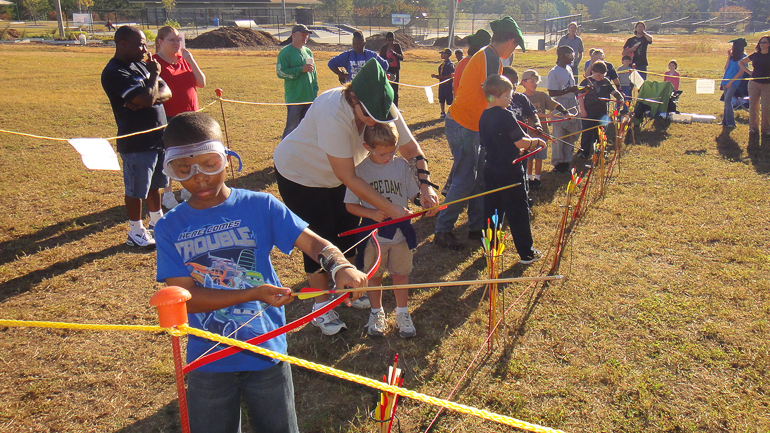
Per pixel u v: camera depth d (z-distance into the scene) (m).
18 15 72.88
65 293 4.62
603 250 5.26
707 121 10.93
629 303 4.27
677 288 4.48
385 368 3.59
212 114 12.35
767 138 9.39
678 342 3.76
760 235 5.47
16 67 21.58
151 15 67.19
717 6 95.44
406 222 3.66
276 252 5.40
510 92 4.70
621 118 8.79
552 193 6.96
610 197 6.66
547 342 3.80
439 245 5.55
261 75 19.83
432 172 7.91
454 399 3.27
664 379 3.39
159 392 3.40
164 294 1.46
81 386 3.45
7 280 4.81
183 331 1.48
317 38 49.50
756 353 3.59
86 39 39.75
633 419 3.07
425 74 20.88
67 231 5.88
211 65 23.88
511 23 5.18
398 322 3.94
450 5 35.00
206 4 73.38
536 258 5.09
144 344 3.89
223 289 1.97
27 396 3.34
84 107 13.08
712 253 5.12
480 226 5.68
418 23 65.69
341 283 1.99
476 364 3.59
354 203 3.65
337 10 84.25
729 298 4.30
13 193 6.97
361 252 3.81
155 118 5.37
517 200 4.86
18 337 3.95
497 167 4.83
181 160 1.93
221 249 2.07
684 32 58.25
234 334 2.05
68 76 18.97
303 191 3.76
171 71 6.14
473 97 5.17
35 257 5.27
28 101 13.70
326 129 3.18
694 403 3.18
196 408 2.09
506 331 3.85
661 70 19.67
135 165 5.28
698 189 6.90
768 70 9.12
